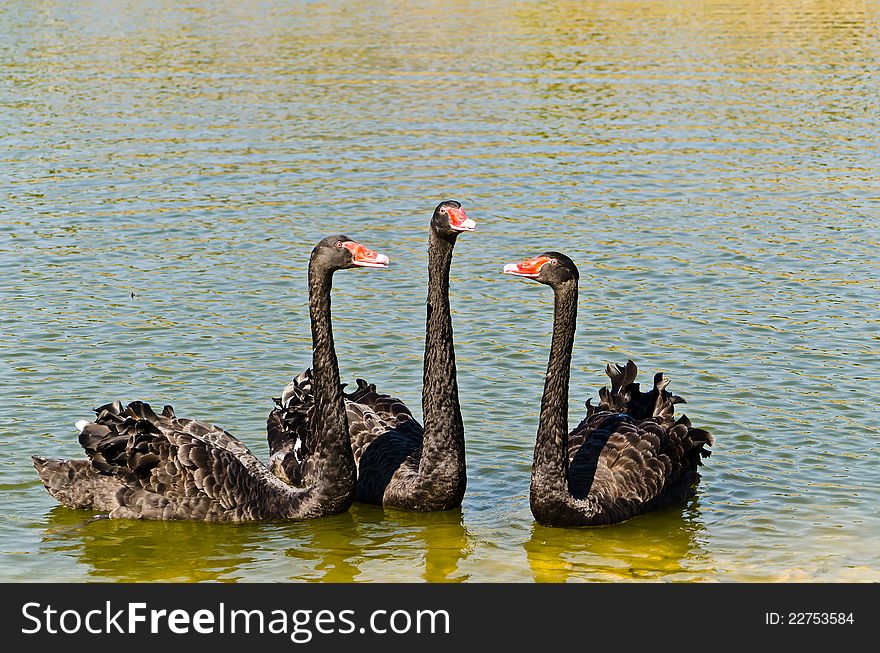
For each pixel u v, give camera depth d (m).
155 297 20.86
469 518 13.96
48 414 16.12
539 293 21.20
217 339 18.97
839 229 24.70
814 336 19.00
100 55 44.62
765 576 12.57
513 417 16.36
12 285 21.38
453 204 13.36
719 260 22.84
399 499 14.04
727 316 19.94
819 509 13.94
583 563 12.90
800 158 30.34
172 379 17.41
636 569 12.77
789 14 52.47
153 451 13.79
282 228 24.95
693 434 14.18
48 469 13.97
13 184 28.14
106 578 12.58
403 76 40.72
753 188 27.78
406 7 56.22
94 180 28.53
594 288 21.34
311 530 13.69
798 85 38.75
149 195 27.33
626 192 27.59
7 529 13.52
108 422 13.91
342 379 17.39
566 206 26.52
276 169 29.56
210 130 33.53
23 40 47.78
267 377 17.53
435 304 13.66
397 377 17.50
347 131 33.44
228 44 46.88
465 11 54.59
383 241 24.14
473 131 33.38
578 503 13.47
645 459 13.95
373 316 20.02
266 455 15.43
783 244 23.75
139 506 13.74
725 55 43.75
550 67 41.97
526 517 13.98
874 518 13.70
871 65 41.66
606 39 47.25
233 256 23.17
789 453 15.27
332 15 53.94
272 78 40.50
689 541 13.33
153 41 47.47
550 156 30.77
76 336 18.98
